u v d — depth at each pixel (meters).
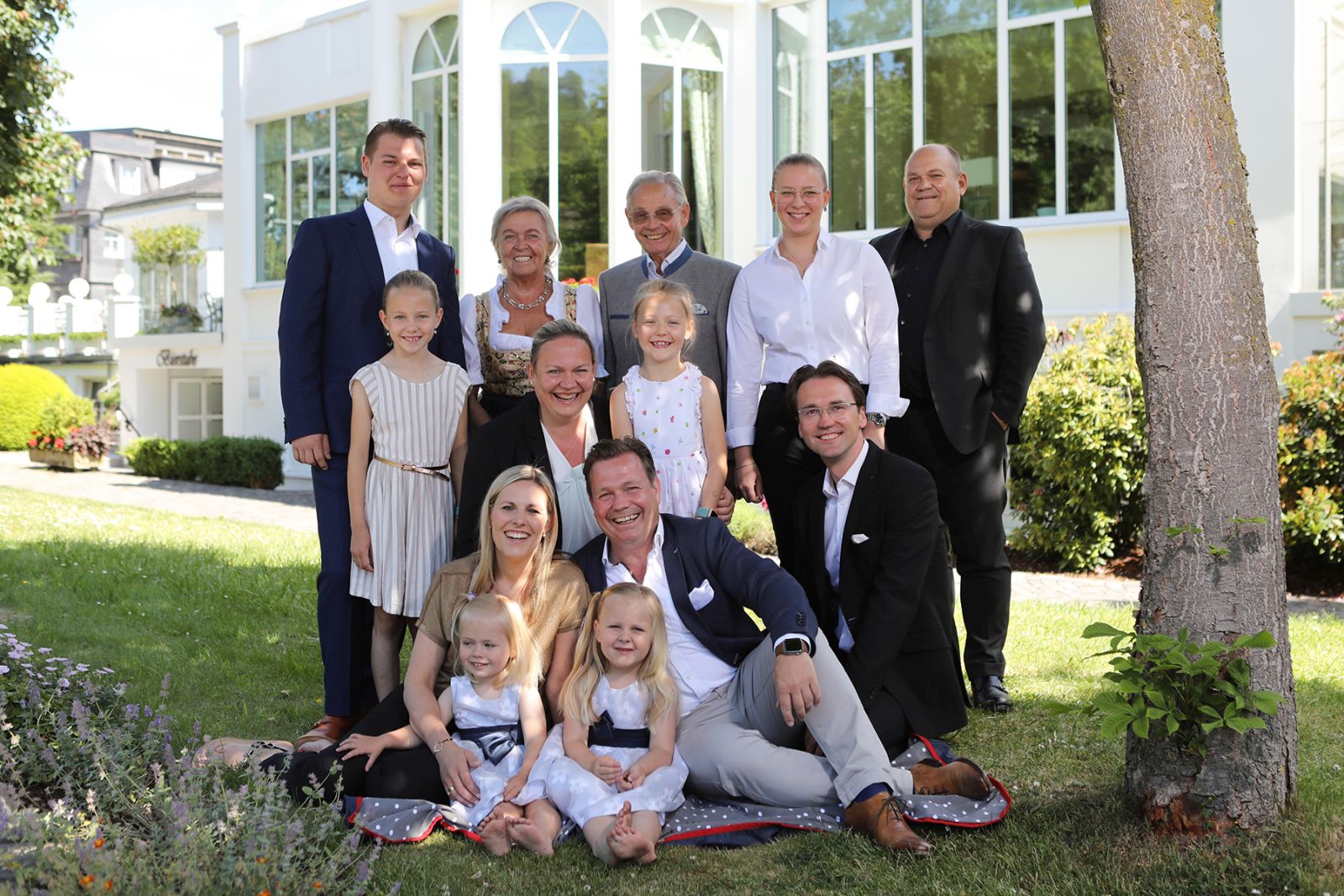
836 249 4.97
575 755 3.76
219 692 5.30
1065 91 11.17
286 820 3.25
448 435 4.66
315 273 4.78
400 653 5.69
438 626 4.09
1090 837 3.44
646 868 3.44
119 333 22.30
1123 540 9.45
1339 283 10.46
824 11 12.68
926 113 12.05
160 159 59.00
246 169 17.09
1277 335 10.02
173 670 5.59
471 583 4.07
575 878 3.36
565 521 4.49
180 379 22.80
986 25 11.61
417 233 5.01
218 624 6.59
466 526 4.46
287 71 16.28
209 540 9.94
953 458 5.07
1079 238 11.04
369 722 4.09
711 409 4.69
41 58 15.82
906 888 3.24
